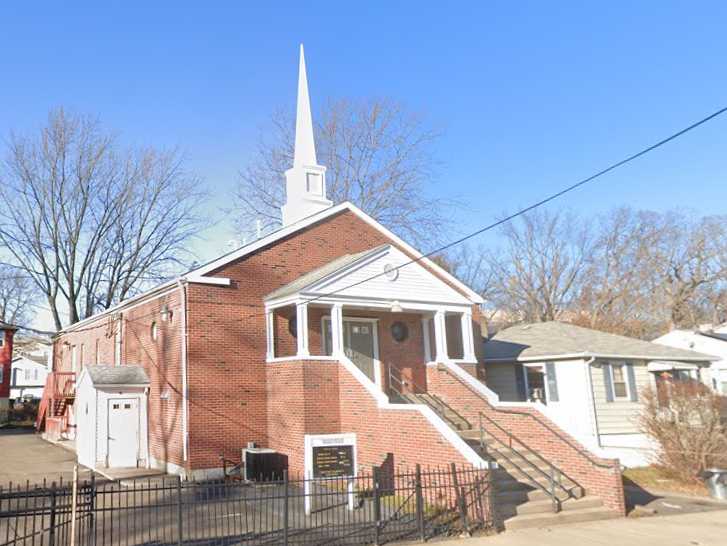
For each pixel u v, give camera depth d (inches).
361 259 842.8
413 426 650.2
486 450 673.6
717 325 2134.6
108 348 1112.8
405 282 874.1
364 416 731.4
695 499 704.4
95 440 866.8
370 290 842.8
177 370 818.2
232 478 773.3
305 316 792.9
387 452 684.7
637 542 485.7
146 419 903.7
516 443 721.0
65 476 803.4
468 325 924.6
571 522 564.1
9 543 456.4
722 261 2214.6
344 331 906.7
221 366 814.5
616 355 1026.7
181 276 813.9
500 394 1137.4
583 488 629.6
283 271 892.6
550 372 1058.1
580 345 1069.1
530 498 595.2
